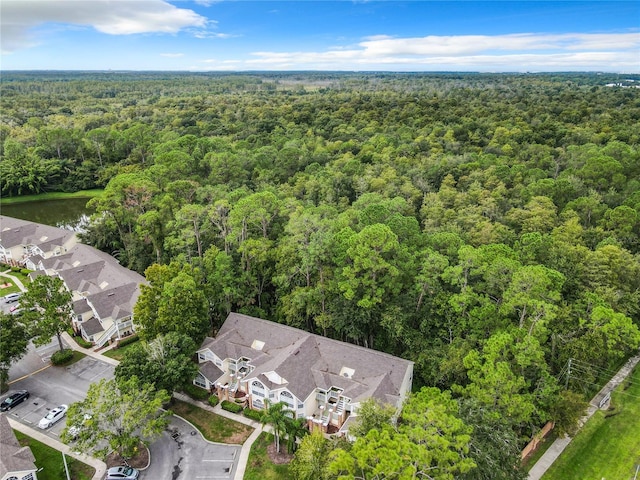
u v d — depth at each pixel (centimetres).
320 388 4325
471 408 3388
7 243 7981
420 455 2533
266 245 5784
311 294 5084
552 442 4106
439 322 4862
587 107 13675
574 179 7562
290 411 4000
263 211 5931
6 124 15738
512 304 4066
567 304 4847
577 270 5081
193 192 7931
